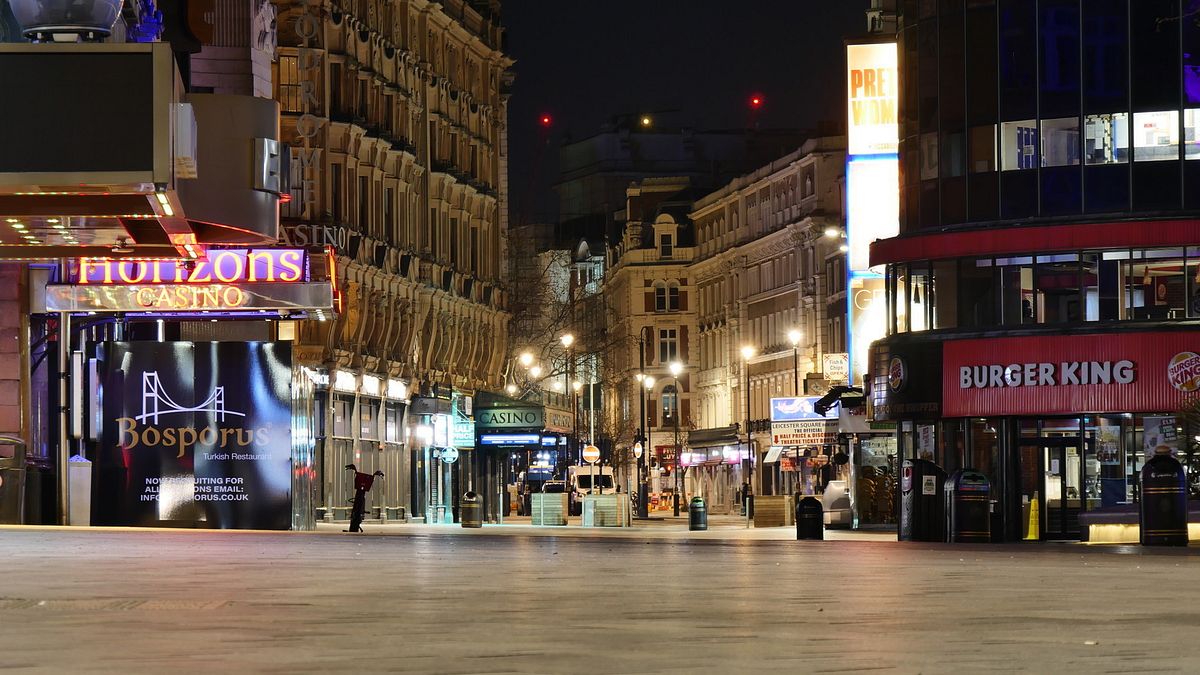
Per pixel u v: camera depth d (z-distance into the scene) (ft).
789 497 198.29
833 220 354.74
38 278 130.00
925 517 133.08
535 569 63.72
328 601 44.80
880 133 203.72
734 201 423.23
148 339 155.94
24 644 32.48
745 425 405.80
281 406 129.08
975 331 167.94
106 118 76.23
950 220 170.81
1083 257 163.73
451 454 256.52
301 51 203.51
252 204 103.35
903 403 172.04
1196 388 159.53
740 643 33.42
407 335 239.30
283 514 128.88
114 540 87.71
